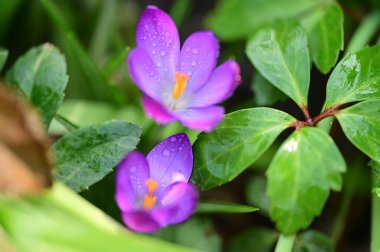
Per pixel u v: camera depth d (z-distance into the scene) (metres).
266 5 0.55
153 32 0.45
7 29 0.59
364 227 0.58
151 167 0.43
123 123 0.44
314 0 0.53
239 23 0.56
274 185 0.44
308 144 0.44
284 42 0.48
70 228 0.40
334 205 0.57
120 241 0.40
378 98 0.45
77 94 0.57
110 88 0.55
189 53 0.45
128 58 0.43
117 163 0.44
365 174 0.55
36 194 0.40
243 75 0.63
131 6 0.64
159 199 0.43
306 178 0.44
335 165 0.44
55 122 0.52
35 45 0.60
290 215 0.44
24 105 0.40
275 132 0.45
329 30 0.51
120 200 0.41
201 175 0.44
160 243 0.40
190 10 0.66
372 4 0.55
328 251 0.50
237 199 0.59
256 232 0.53
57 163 0.44
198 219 0.52
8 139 0.40
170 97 0.45
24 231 0.40
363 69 0.46
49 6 0.55
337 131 0.54
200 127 0.43
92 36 0.60
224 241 0.58
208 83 0.44
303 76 0.47
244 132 0.45
